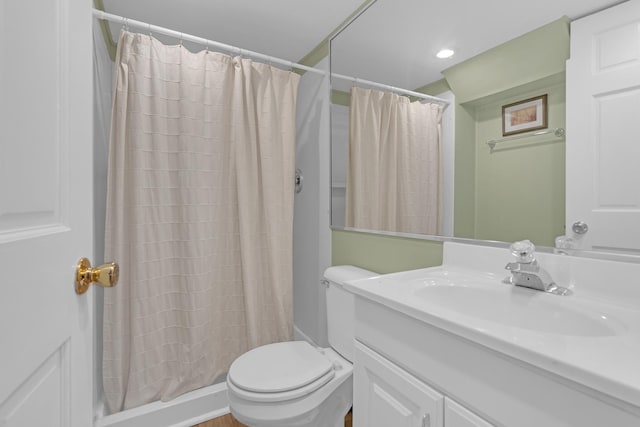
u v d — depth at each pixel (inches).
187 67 61.8
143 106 58.4
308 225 83.4
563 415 20.0
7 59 15.7
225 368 69.1
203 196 63.4
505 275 39.4
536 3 37.1
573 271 33.7
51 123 20.0
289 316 73.8
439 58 48.1
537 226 37.5
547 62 36.3
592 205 33.1
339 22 68.1
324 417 50.5
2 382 14.8
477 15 43.1
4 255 15.1
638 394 16.3
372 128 60.9
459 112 45.5
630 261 30.6
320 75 76.9
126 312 59.0
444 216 47.8
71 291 22.3
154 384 60.4
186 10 64.1
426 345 29.2
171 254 62.6
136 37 57.9
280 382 46.4
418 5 51.2
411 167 53.0
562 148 35.3
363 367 37.5
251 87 69.1
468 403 25.5
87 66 25.0
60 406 21.0
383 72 58.0
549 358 19.8
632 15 30.1
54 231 20.1
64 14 21.5
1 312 14.9
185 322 62.9
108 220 56.7
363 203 63.6
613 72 31.5
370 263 61.9
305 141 84.3
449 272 43.3
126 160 58.6
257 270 71.6
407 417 31.3
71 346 22.3
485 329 23.7
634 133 30.2
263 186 69.9
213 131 64.5
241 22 68.2
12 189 16.1
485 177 42.6
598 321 27.9
